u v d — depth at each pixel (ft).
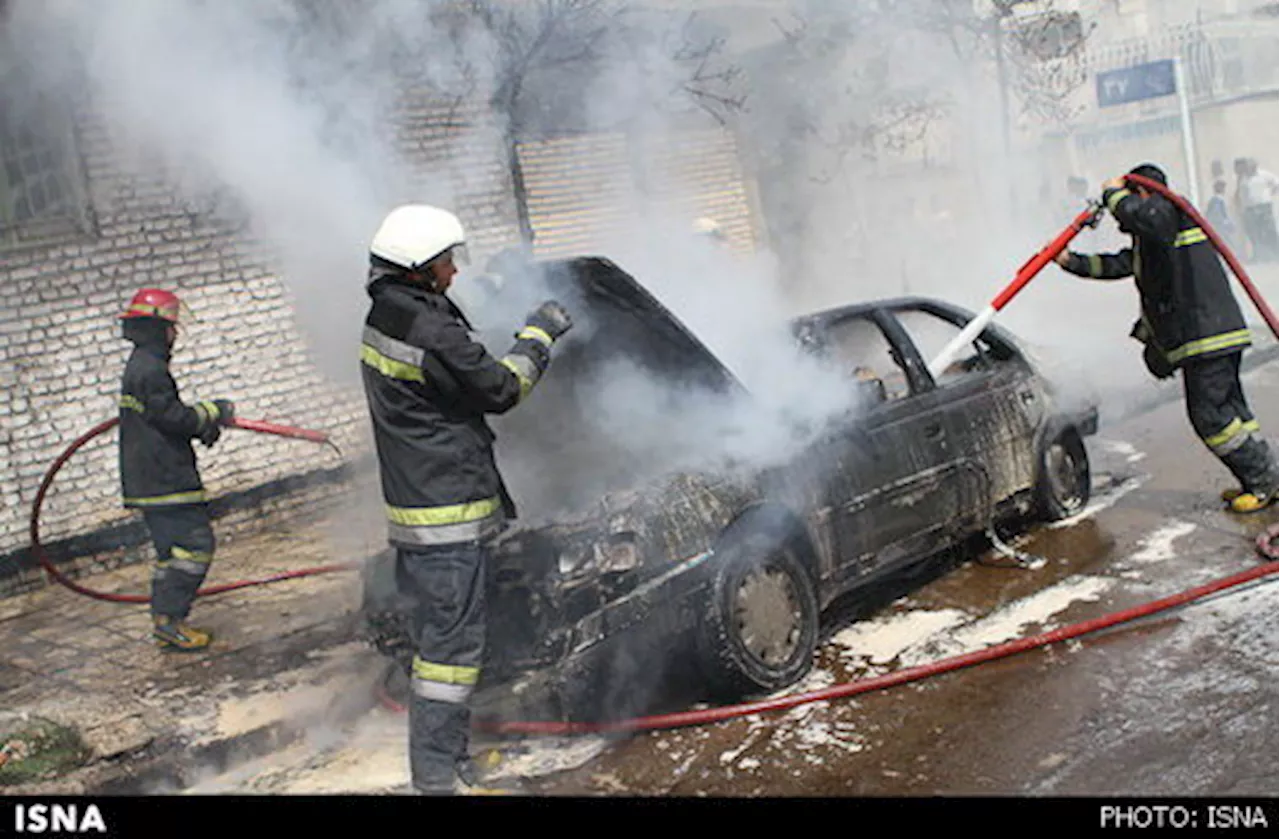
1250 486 18.11
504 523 12.19
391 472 11.76
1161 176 18.22
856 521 15.05
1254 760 10.59
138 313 17.08
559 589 12.01
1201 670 12.64
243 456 25.50
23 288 22.88
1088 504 19.72
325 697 14.94
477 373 11.27
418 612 12.92
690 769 12.15
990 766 11.25
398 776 12.98
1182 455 22.11
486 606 12.16
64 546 23.21
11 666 17.81
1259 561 15.75
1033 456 18.15
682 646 13.58
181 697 15.44
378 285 11.71
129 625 19.40
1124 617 14.12
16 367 22.81
